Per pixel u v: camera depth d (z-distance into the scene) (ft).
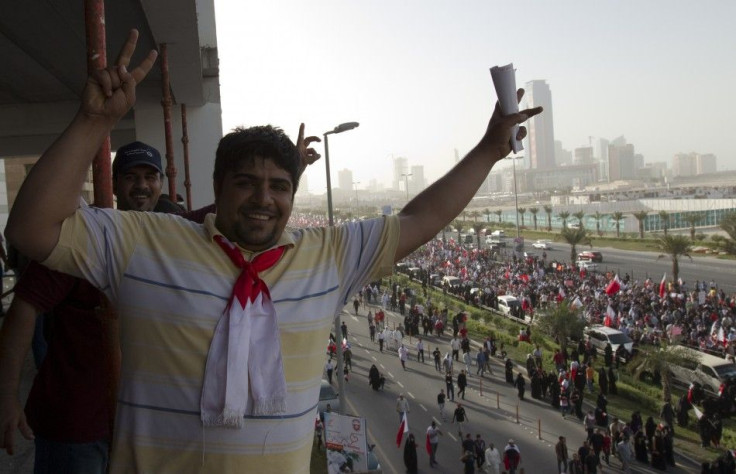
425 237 6.72
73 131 5.25
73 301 8.16
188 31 26.16
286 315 5.68
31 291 7.04
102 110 5.32
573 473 50.24
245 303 5.51
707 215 220.64
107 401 8.25
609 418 64.39
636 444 54.13
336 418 40.60
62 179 5.19
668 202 262.88
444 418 65.87
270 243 5.89
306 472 5.79
